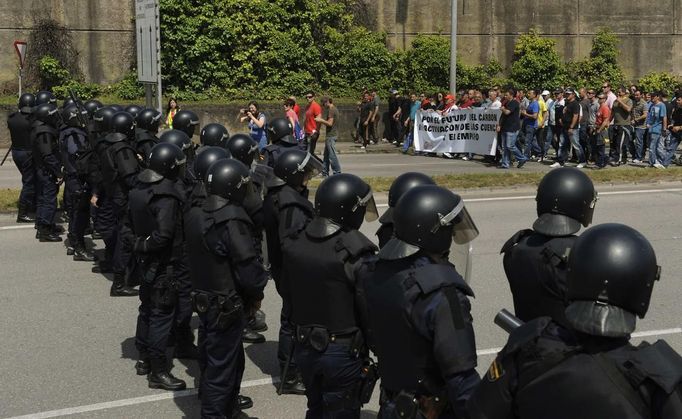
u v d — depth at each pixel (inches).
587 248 106.5
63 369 270.8
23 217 512.4
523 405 106.4
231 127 1036.5
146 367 265.7
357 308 175.3
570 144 771.4
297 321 183.2
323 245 177.0
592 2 1264.8
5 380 260.8
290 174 238.8
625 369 100.5
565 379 102.9
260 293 212.2
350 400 178.7
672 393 98.0
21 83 933.8
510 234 468.1
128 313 332.5
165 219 244.7
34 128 450.0
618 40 1275.8
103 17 1069.8
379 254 145.9
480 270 388.8
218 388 212.2
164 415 235.8
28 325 315.9
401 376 141.8
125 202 346.0
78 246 419.2
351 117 1081.4
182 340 283.3
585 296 105.1
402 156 908.0
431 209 140.9
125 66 1085.8
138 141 365.1
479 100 887.7
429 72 1185.4
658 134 741.9
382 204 557.6
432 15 1221.7
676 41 1298.0
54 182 458.0
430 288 135.5
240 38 1096.8
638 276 103.0
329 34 1151.6
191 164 303.3
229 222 207.2
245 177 211.3
